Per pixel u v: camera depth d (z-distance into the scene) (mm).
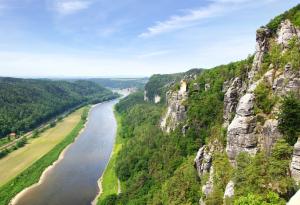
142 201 91188
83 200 111250
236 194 51594
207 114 100438
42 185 124625
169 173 96250
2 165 152250
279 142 53312
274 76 63469
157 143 127250
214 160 70500
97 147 181125
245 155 59094
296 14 67312
